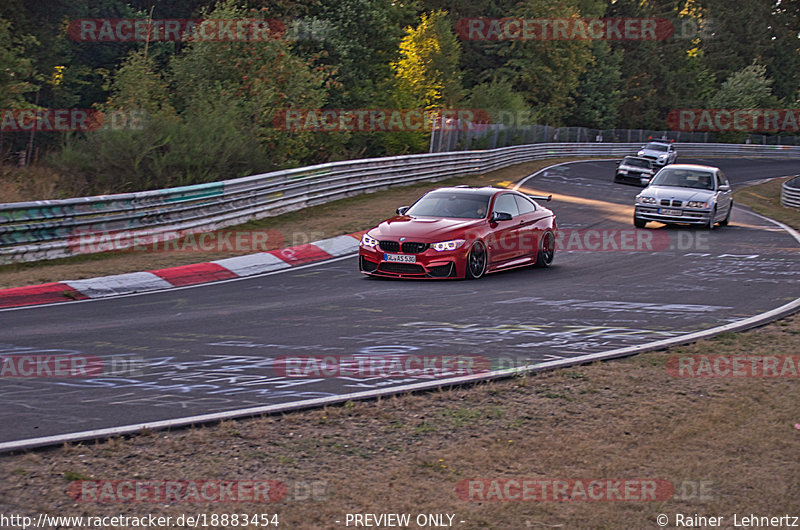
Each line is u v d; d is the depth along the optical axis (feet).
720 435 50.47
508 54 622.95
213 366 68.59
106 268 123.75
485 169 342.85
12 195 161.58
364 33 406.00
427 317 91.04
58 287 108.78
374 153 324.80
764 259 144.05
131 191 183.21
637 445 48.93
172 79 296.51
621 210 241.76
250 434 50.75
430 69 472.44
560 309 96.32
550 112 629.92
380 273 120.67
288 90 281.13
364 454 47.57
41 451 47.42
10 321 89.04
